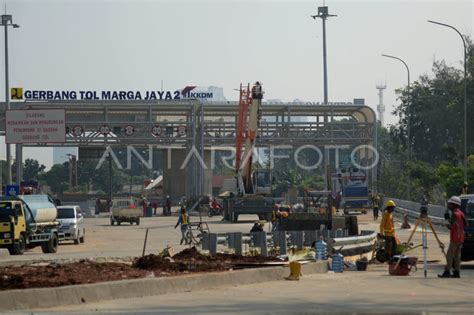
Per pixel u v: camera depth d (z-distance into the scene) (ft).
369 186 299.58
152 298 58.95
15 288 57.16
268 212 232.12
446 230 178.40
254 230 125.49
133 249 121.80
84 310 52.26
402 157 369.91
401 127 369.71
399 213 255.29
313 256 87.86
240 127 250.37
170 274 68.80
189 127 288.92
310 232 106.22
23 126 226.79
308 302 56.85
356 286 68.44
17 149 268.21
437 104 354.74
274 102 295.07
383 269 88.02
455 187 244.22
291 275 74.33
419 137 364.17
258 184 245.45
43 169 642.63
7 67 264.72
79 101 280.92
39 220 119.75
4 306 51.44
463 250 88.28
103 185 625.41
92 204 379.14
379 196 266.98
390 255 94.27
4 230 111.96
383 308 53.52
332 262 85.10
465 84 201.87
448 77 361.92
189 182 319.47
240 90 249.34
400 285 69.31
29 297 53.01
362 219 234.38
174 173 353.51
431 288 66.80
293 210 209.36
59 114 226.38
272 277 73.82
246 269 73.10
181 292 62.95
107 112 283.18
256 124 238.89
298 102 292.81
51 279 62.64
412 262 81.92
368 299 58.70
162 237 163.32
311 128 293.64
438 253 111.45
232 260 84.43
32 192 199.41
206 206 284.61
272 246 100.63
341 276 78.38
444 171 252.62
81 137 280.72
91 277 64.85
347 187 274.36
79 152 295.48
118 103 280.10
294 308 53.47
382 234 94.63
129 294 59.36
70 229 143.02
